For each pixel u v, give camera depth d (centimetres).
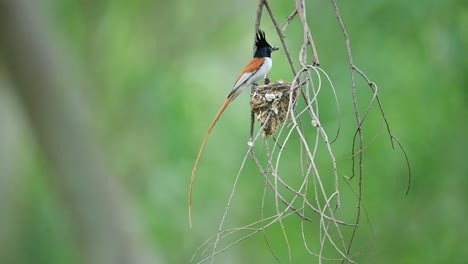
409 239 1444
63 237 1950
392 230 1441
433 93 1414
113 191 1764
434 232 1452
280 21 1503
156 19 2277
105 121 2188
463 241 1440
